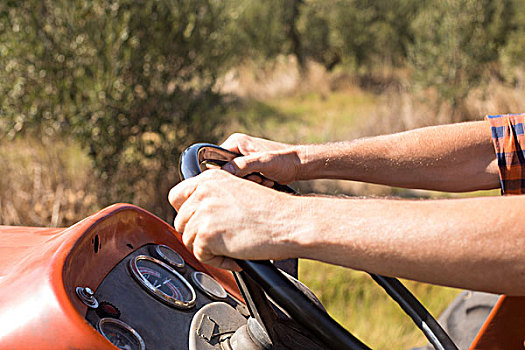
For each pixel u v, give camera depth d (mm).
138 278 1231
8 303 1022
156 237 1437
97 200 5312
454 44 10688
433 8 11227
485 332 1604
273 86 14516
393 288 1313
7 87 5023
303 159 1603
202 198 1031
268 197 1000
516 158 1554
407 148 1662
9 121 5062
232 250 986
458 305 2166
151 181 5484
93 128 5086
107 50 5098
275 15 16031
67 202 5309
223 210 1000
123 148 5230
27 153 5375
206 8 5543
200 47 5504
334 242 939
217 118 5727
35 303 1009
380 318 3398
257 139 1670
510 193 1570
